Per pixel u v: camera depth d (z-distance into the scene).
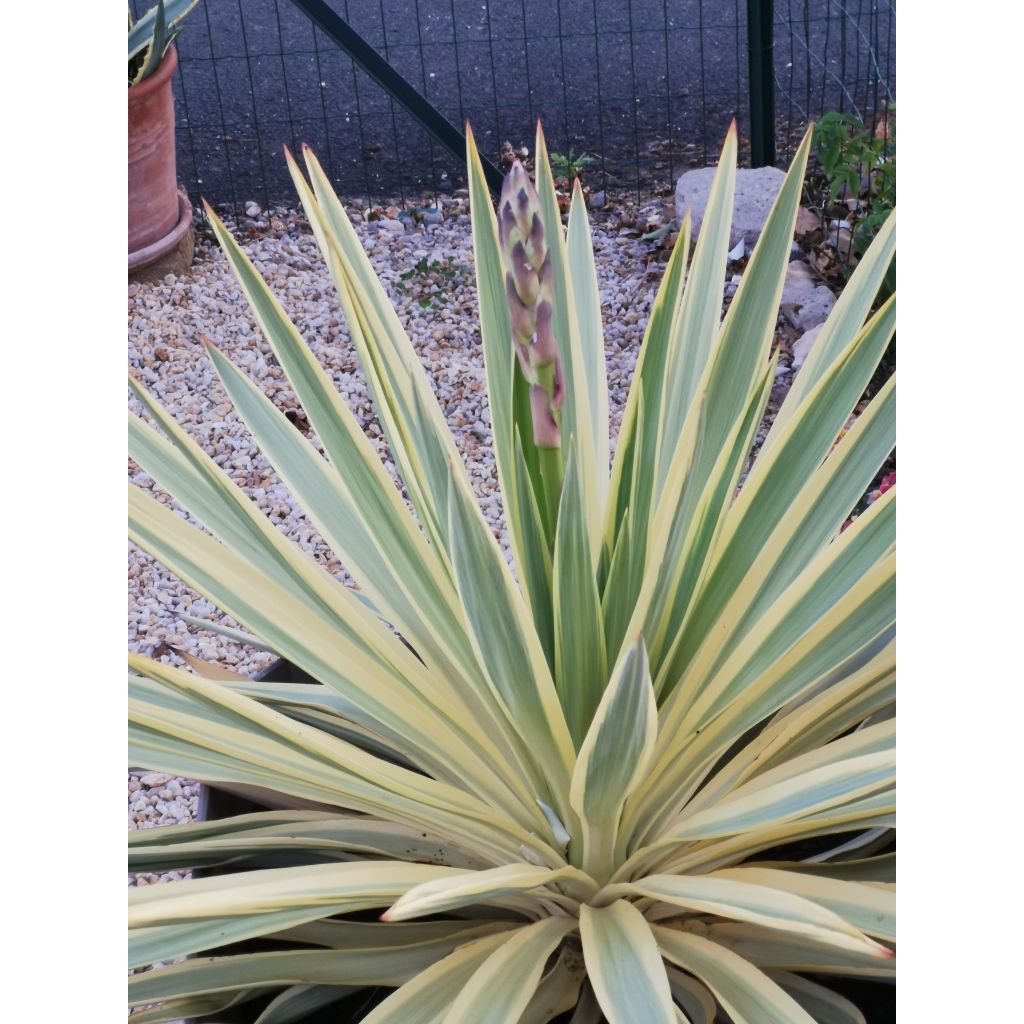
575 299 1.35
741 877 1.00
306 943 1.17
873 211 2.94
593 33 4.40
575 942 1.13
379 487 1.11
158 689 1.14
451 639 1.11
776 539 1.10
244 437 2.81
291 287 3.29
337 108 4.14
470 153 1.13
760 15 3.15
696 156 3.72
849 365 1.06
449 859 1.18
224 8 4.68
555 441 0.95
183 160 3.88
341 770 1.05
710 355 1.21
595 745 0.88
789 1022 0.90
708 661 1.11
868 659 1.23
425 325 3.15
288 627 1.11
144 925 0.86
